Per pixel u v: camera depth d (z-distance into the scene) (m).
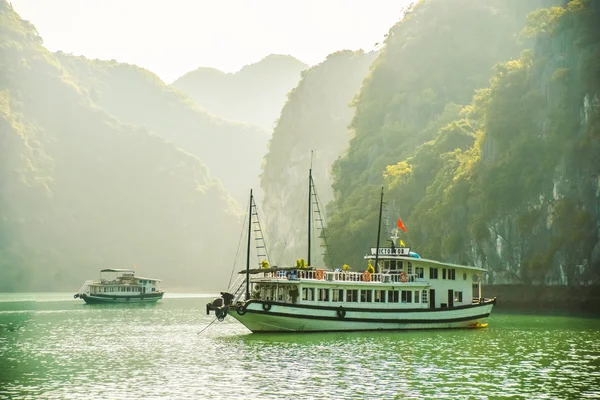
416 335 79.50
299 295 80.00
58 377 53.44
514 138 159.00
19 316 123.44
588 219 141.75
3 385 50.31
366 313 82.44
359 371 54.97
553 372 54.69
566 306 142.38
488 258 157.62
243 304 77.56
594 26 154.50
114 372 55.50
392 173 194.75
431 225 172.50
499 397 45.88
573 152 145.50
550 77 156.38
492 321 103.06
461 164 169.50
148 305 169.00
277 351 66.25
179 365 58.62
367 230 189.38
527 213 151.62
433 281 87.88
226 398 45.69
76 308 153.75
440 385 49.50
